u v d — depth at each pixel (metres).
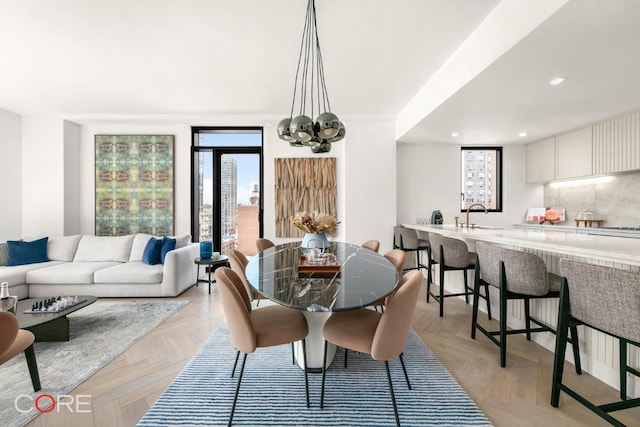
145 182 4.77
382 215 4.67
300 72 3.14
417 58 2.85
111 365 2.06
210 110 4.34
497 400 1.68
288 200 4.84
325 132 2.10
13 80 3.36
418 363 2.04
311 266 1.74
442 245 2.86
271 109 4.31
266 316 1.75
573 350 1.92
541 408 1.61
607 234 3.65
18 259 3.70
